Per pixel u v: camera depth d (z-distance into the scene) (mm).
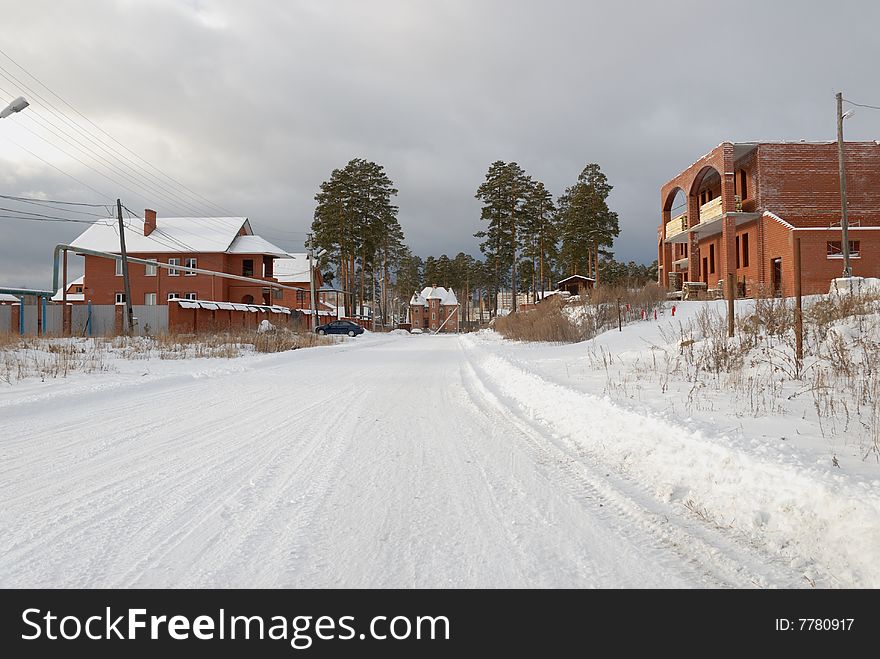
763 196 30344
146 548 3879
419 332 89625
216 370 16859
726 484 4668
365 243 61531
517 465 6137
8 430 8117
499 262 57062
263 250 59406
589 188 56031
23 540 4008
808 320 12359
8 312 35906
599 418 7438
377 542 3994
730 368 10211
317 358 24359
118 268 57375
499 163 54906
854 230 27234
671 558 3729
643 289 29141
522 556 3762
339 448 6977
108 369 16625
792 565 3590
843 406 7176
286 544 3951
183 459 6402
